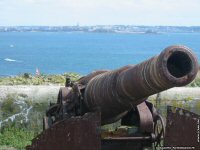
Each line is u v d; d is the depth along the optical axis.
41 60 92.50
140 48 160.00
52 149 7.22
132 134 8.11
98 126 7.16
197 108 12.24
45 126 9.09
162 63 5.92
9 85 12.83
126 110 7.91
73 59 94.25
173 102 12.12
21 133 11.73
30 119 11.96
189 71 6.02
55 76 15.31
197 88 12.46
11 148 10.98
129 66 7.47
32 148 7.23
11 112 11.92
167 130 7.34
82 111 8.43
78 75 15.69
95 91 7.93
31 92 12.05
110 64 78.38
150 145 8.10
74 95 8.59
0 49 151.88
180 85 6.06
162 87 6.24
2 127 11.86
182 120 7.33
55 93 12.05
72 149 7.19
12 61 89.06
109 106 7.73
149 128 7.96
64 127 7.19
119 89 7.24
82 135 7.18
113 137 8.00
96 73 8.84
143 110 8.03
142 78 6.42
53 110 9.69
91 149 7.18
